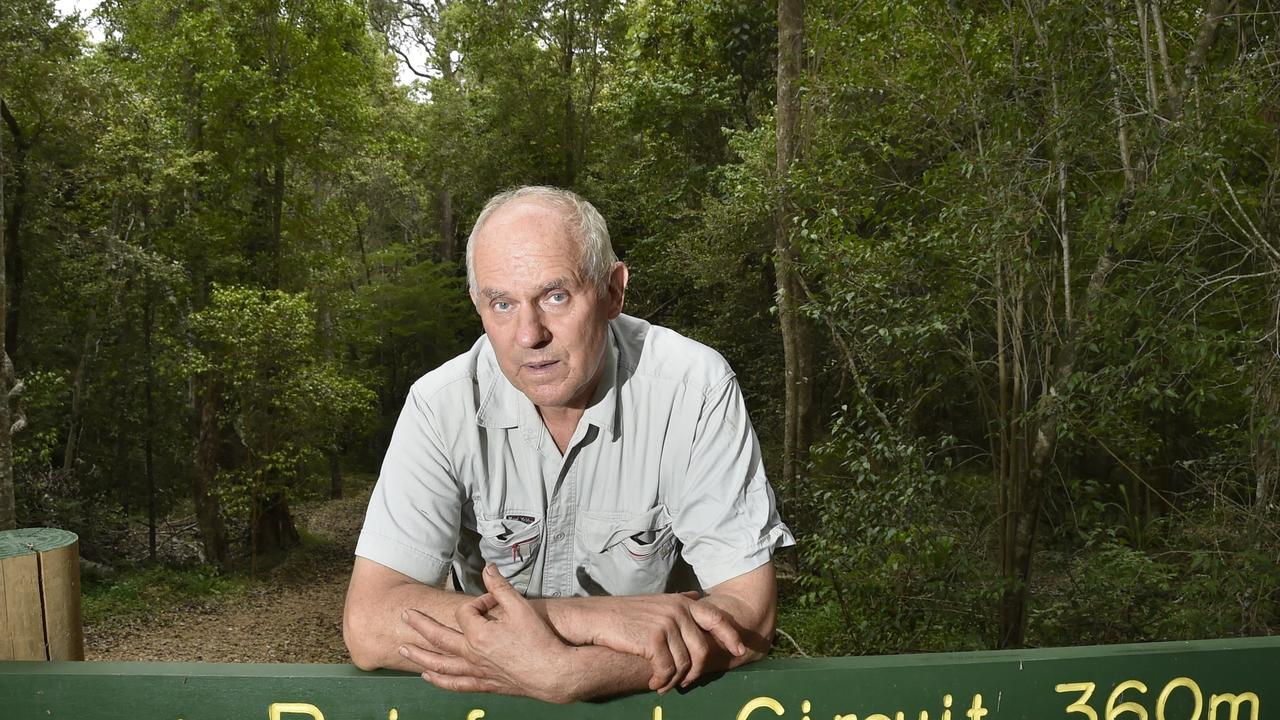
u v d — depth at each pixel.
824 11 8.50
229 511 15.28
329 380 15.89
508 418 1.44
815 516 9.02
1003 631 5.20
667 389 1.44
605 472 1.46
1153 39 5.12
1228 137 4.43
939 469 6.19
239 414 16.30
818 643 6.32
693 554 1.44
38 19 13.29
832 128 7.72
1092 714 1.20
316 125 16.38
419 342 28.80
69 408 16.16
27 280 14.51
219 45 15.25
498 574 1.17
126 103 14.60
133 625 12.80
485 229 1.27
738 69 16.27
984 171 4.93
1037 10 5.02
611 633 1.12
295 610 14.39
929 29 5.50
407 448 1.45
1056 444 5.01
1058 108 4.79
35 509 14.29
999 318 5.29
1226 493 5.23
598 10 21.36
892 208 6.58
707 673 1.17
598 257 1.28
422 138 24.23
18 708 1.13
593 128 22.28
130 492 17.03
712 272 14.18
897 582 5.51
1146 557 5.06
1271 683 1.23
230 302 14.91
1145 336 4.27
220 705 1.14
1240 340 4.26
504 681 1.13
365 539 1.41
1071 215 5.15
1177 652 1.21
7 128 14.09
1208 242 4.91
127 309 15.68
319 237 19.03
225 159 16.62
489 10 22.06
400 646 1.20
